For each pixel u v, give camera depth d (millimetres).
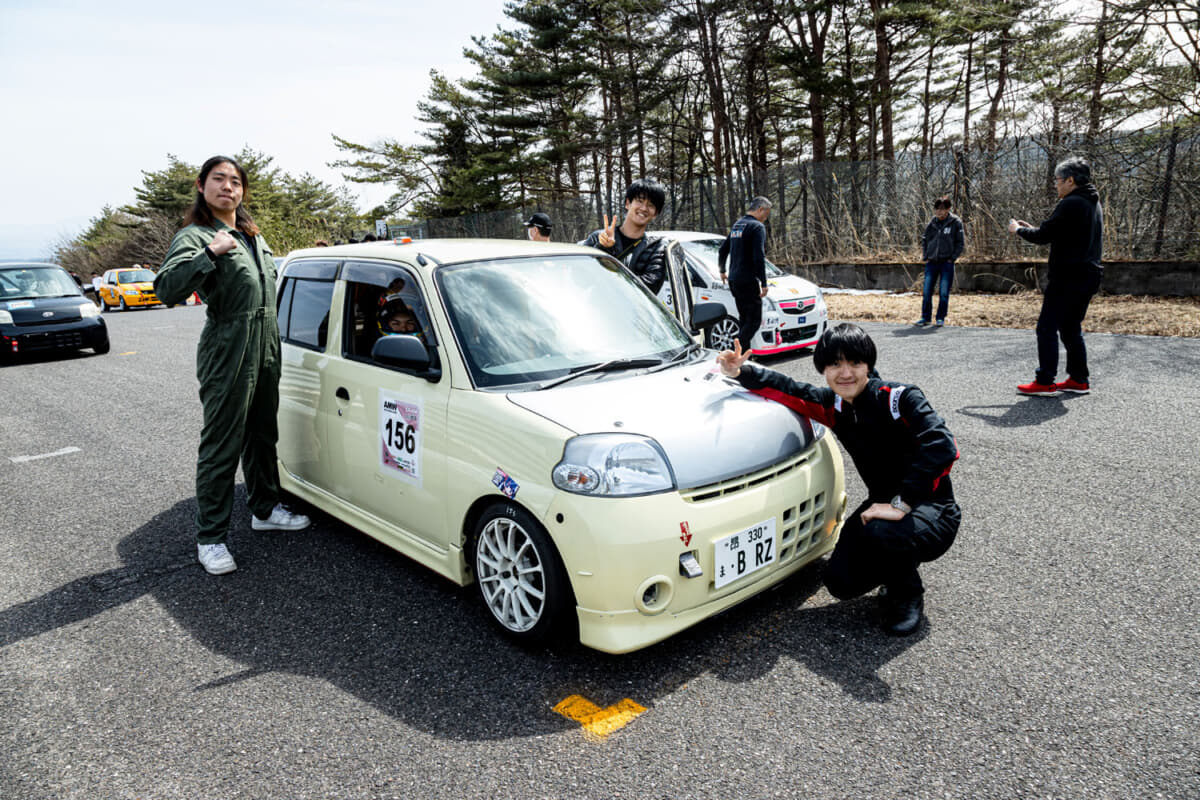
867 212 14797
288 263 4457
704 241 9320
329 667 2840
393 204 44688
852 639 2820
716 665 2701
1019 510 3879
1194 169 10062
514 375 3031
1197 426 4953
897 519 2705
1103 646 2662
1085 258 5602
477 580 3062
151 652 3025
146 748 2406
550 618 2689
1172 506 3779
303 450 4078
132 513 4719
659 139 32531
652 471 2551
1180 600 2926
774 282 8672
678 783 2109
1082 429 5062
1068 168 5578
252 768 2277
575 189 38219
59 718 2604
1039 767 2090
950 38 24594
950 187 13188
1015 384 6418
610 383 3027
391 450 3338
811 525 3018
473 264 3422
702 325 4051
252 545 4102
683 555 2541
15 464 6004
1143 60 14211
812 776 2109
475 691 2623
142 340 14414
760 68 26297
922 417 2691
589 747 2291
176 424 7105
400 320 3379
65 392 9117
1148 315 8953
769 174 16531
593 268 3795
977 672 2561
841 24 26406
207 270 3330
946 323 9914
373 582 3568
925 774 2090
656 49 26000
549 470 2602
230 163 3570
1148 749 2135
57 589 3674
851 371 2756
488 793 2113
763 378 3088
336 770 2248
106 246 61250
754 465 2775
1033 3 17047
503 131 37688
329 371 3770
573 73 31203
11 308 11609
